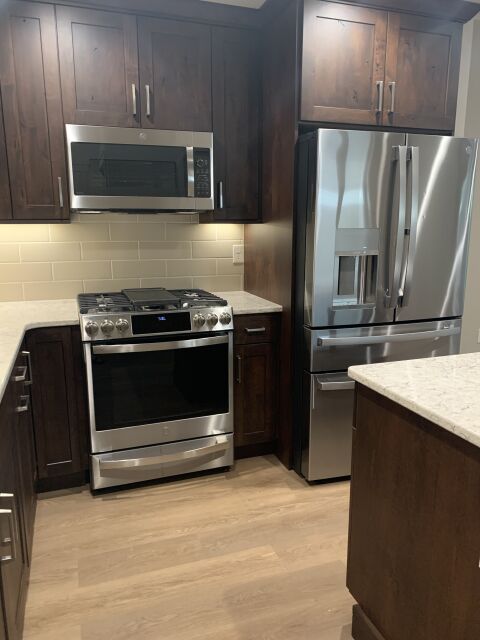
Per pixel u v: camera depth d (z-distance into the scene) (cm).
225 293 318
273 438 289
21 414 192
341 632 167
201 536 218
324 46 238
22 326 219
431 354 269
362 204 239
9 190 242
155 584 189
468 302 390
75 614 174
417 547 129
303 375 257
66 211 252
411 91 258
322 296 242
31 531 203
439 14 255
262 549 210
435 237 255
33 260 281
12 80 234
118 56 247
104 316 234
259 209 289
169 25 253
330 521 230
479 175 365
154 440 257
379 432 143
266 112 273
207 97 266
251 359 273
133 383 247
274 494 253
